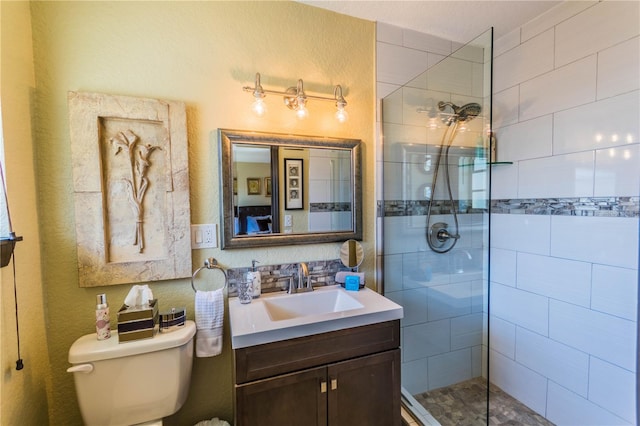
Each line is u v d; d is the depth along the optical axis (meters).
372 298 1.47
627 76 1.30
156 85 1.33
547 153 1.65
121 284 1.29
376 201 1.77
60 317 1.23
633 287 1.30
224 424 1.39
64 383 1.24
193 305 1.41
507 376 1.91
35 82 1.16
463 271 1.69
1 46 0.98
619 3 1.32
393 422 1.32
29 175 1.12
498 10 1.61
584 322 1.49
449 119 1.65
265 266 1.54
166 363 1.16
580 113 1.49
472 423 1.56
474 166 1.58
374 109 1.75
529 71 1.74
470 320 1.71
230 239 1.45
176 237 1.34
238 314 1.27
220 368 1.46
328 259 1.68
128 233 1.28
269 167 1.52
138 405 1.13
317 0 1.54
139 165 1.29
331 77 1.65
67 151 1.21
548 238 1.65
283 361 1.13
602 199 1.41
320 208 1.64
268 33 1.50
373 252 1.78
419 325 1.84
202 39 1.39
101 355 1.07
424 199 1.79
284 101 1.54
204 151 1.41
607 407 1.39
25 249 1.08
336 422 1.22
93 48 1.24
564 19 1.55
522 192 1.79
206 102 1.41
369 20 1.71
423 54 1.85
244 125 1.48
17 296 1.02
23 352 1.05
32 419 1.10
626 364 1.33
